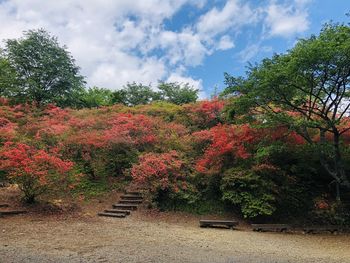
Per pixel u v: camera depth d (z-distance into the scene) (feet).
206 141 53.47
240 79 41.06
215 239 32.30
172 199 45.60
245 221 42.60
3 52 78.59
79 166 51.75
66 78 82.28
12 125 56.80
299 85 38.17
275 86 37.68
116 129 54.24
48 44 82.17
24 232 30.17
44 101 81.35
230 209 44.88
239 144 44.93
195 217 43.37
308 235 37.93
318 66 34.42
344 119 40.83
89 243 27.32
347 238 36.68
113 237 30.14
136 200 45.98
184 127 62.54
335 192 47.29
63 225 34.17
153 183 44.75
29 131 57.88
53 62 80.74
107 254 23.95
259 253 26.94
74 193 46.70
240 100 40.91
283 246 30.73
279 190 43.32
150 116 67.87
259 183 42.60
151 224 38.32
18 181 39.06
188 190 45.96
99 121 62.18
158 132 57.88
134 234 32.14
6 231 30.17
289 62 35.19
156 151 53.52
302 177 47.03
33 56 80.38
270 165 43.14
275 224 40.47
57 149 47.03
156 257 23.72
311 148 41.22
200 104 68.74
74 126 59.98
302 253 27.91
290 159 46.16
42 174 38.47
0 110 63.41
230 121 49.57
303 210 44.45
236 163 45.78
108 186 50.24
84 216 39.24
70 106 86.02
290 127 38.47
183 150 53.36
